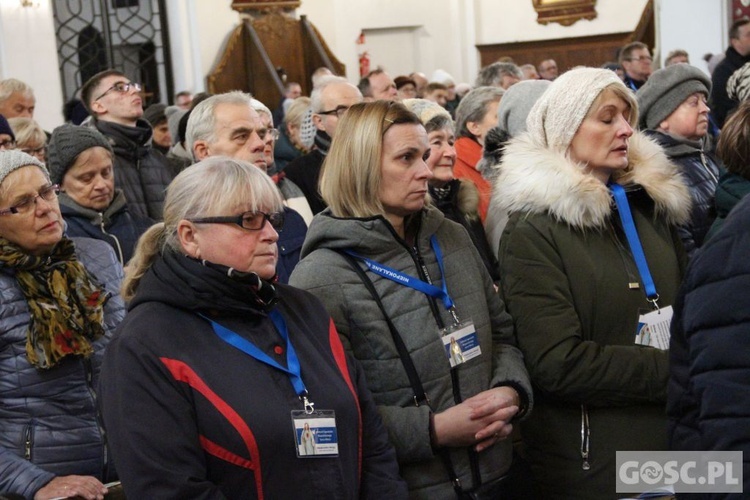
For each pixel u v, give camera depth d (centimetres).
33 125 405
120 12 1063
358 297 213
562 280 228
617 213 238
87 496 218
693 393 145
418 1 1366
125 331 186
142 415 178
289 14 1210
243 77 1155
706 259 144
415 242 225
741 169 241
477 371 221
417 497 213
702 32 827
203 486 175
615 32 1346
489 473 219
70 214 331
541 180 231
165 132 566
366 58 1282
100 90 416
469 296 225
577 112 236
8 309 232
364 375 207
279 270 313
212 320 189
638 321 228
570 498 231
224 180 191
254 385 184
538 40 1376
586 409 229
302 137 495
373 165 216
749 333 136
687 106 342
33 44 943
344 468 189
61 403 233
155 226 202
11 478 219
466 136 382
